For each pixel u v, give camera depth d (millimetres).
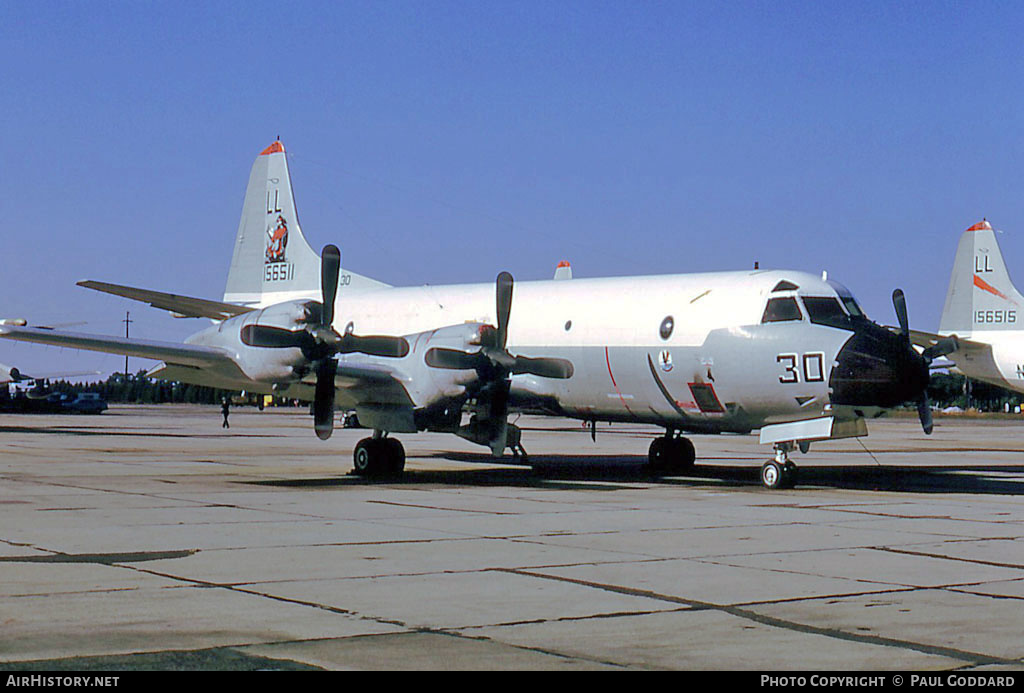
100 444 31078
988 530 12875
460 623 7527
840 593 8711
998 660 6684
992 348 42000
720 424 19891
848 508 15297
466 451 30672
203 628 7289
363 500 15648
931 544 11586
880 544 11547
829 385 17688
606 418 21953
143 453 27188
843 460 29109
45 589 8547
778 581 9219
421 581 9070
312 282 28656
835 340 17766
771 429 18906
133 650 6699
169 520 12961
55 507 14266
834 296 18531
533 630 7348
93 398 70125
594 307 21219
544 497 16469
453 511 14281
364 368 18719
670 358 19672
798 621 7695
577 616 7781
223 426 46875
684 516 14008
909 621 7715
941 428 59344
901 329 19406
